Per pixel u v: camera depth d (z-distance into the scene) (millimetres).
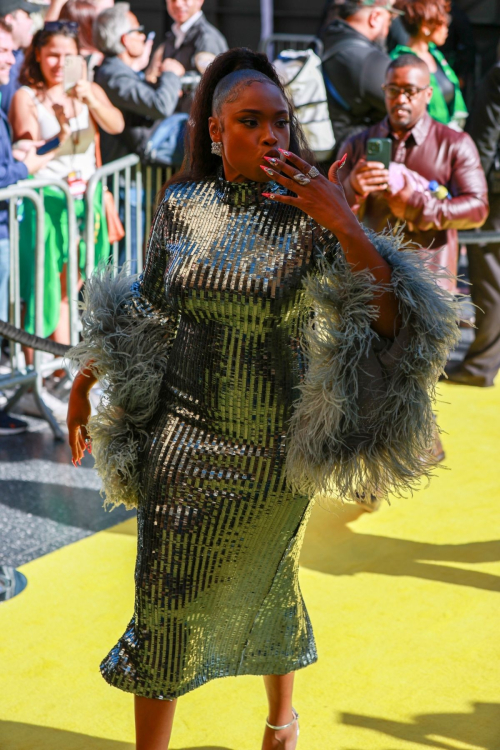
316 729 2391
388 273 1816
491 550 3418
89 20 5344
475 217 3941
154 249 2021
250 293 1839
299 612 2176
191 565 1996
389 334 1866
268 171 1752
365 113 5105
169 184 2045
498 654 2732
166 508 1979
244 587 2059
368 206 3980
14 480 4105
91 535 3555
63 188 4664
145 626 2047
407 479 1942
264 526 1992
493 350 5430
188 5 5945
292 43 12125
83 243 5023
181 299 1913
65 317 5129
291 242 1851
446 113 5836
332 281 1828
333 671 2646
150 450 2031
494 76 4949
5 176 4480
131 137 5441
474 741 2336
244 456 1938
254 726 2420
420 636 2828
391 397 1862
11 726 2408
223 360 1918
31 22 4895
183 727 2412
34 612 2953
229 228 1888
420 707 2482
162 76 5379
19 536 3533
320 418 1850
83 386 2215
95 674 2639
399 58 3895
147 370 2070
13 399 4801
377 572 3244
